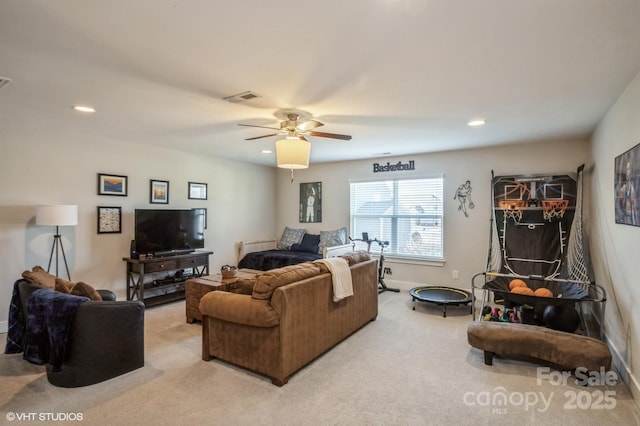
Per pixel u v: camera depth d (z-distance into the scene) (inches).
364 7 61.1
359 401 92.0
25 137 145.6
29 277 117.6
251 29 69.2
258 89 102.6
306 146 126.4
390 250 229.5
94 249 168.6
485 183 195.6
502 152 190.2
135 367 109.0
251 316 100.8
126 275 180.7
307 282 110.4
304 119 133.7
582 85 99.1
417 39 72.9
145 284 185.2
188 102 114.8
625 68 87.5
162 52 79.4
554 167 176.4
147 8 61.7
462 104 116.3
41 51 78.9
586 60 82.9
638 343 93.0
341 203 248.7
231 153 217.3
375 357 119.6
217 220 230.7
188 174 212.1
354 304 140.6
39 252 150.3
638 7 60.8
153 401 91.4
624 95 102.9
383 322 157.5
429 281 213.8
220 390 97.2
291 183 273.3
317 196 259.6
